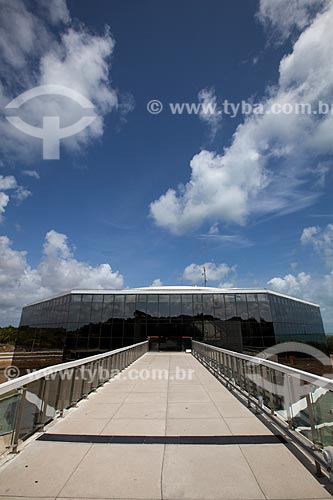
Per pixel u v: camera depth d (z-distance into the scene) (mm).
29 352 33781
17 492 2945
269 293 26516
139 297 26406
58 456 3754
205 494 2920
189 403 6465
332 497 2848
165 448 3994
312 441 3635
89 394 7414
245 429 4703
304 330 32406
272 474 3268
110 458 3701
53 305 29859
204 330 25547
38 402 4652
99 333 25375
